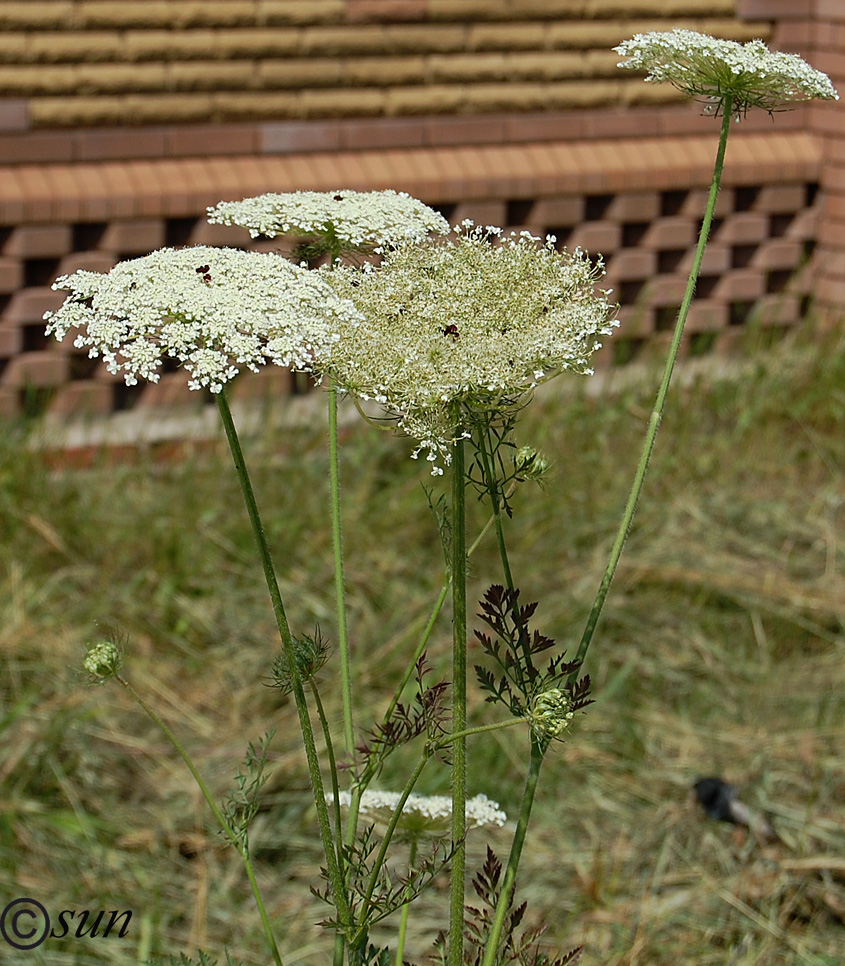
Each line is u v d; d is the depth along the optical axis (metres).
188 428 5.30
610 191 6.05
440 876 3.52
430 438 1.58
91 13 5.11
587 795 3.85
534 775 1.69
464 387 1.54
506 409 1.65
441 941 1.84
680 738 4.08
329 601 4.56
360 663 4.25
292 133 5.54
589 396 5.86
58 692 4.00
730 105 1.79
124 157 5.26
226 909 3.38
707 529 5.04
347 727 1.79
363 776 1.73
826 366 6.05
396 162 5.69
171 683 4.16
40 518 4.62
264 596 4.55
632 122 6.17
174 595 4.47
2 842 3.49
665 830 3.69
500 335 1.58
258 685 4.16
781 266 6.55
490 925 1.84
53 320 1.54
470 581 4.63
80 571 4.50
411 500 4.95
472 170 5.78
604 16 6.01
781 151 6.41
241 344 1.49
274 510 4.91
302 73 5.50
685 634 4.50
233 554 4.71
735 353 6.48
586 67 6.03
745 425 5.62
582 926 3.34
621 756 3.99
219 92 5.38
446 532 1.72
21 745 3.79
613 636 4.48
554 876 3.53
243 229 5.44
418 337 1.58
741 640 4.49
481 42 5.80
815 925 3.37
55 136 5.13
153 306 1.51
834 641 4.49
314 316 1.54
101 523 4.70
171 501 4.88
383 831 2.56
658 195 6.20
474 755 3.91
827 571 4.82
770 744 4.03
